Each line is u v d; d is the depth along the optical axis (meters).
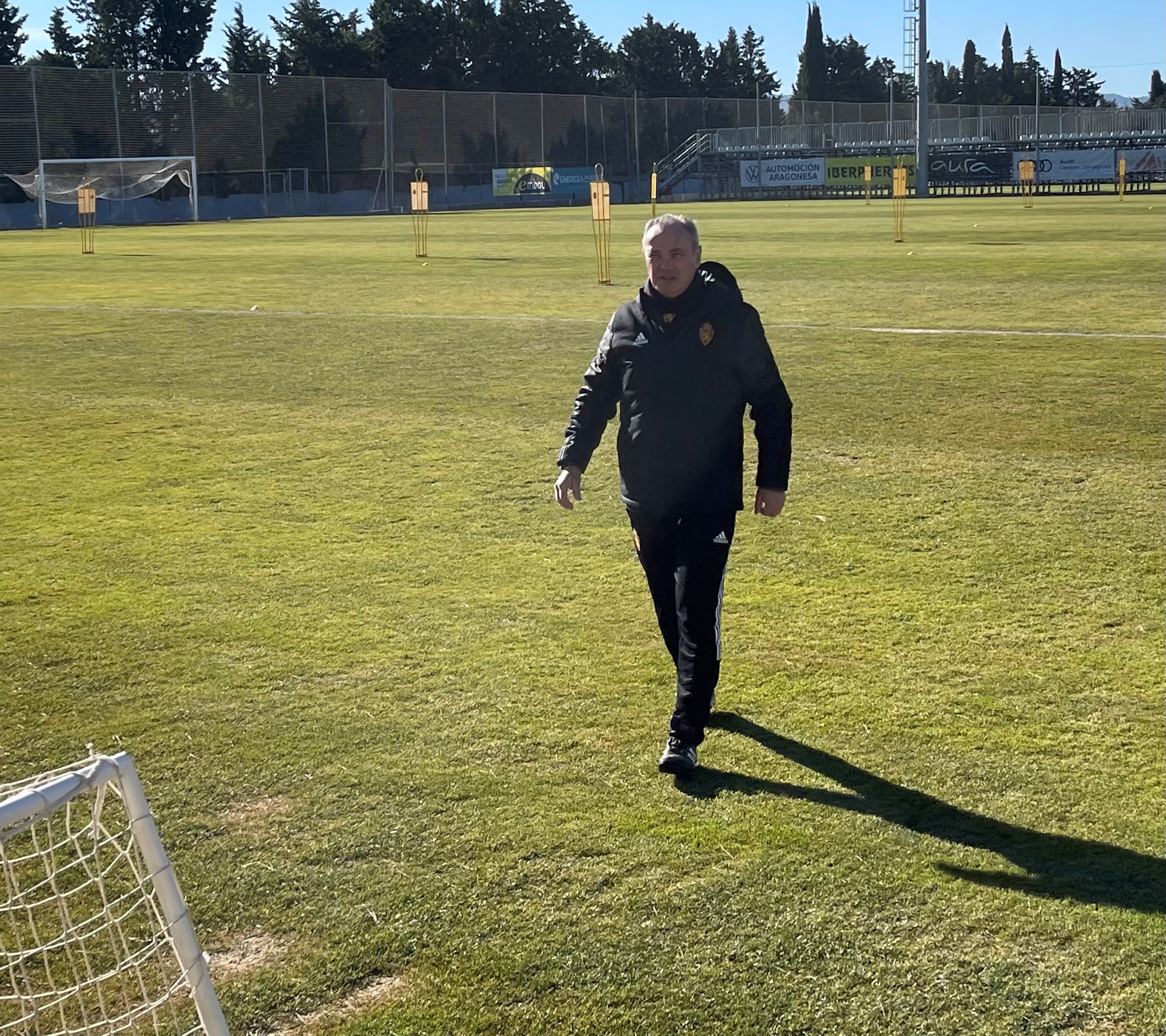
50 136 60.44
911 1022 3.08
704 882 3.68
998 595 6.07
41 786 2.23
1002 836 3.91
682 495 4.39
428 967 3.33
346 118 70.69
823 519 7.41
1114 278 20.77
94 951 3.41
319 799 4.22
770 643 5.50
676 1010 3.15
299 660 5.43
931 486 8.10
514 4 97.38
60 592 6.39
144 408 11.17
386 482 8.49
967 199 61.22
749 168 76.19
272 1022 3.13
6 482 8.64
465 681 5.17
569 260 28.08
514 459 9.07
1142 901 3.55
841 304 17.98
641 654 5.43
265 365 13.41
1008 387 11.38
